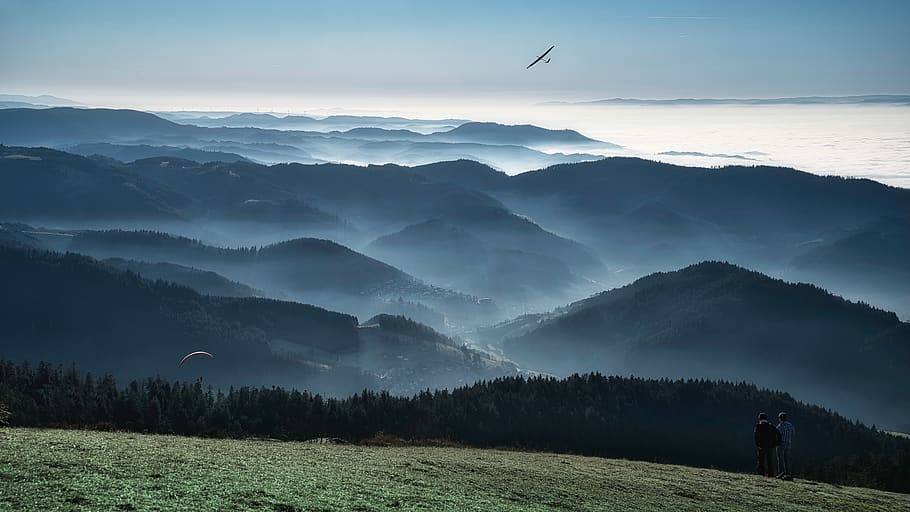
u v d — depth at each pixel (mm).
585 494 41031
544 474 45906
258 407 118312
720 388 170625
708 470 57000
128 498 29422
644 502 40625
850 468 90625
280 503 31078
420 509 32906
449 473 43000
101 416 94250
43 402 100062
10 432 42906
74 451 37344
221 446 46531
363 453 49375
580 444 111062
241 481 34406
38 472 32031
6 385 110750
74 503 28141
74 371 135750
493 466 47188
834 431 154500
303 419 112062
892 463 91188
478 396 147375
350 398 140625
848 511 43344
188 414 104062
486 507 34969
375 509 32031
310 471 38969
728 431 144625
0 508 26719
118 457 37000
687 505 40844
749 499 43969
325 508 31188
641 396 158750
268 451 46000
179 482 32844
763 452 53938
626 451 110000
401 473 41281
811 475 76625
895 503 48031
